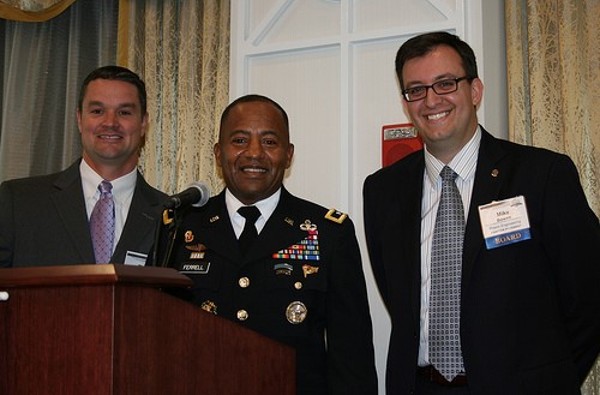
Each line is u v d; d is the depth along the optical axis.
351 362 1.93
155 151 3.61
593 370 2.66
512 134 2.88
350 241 2.07
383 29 2.69
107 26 3.84
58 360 1.08
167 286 1.19
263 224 2.07
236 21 2.97
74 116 3.81
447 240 1.94
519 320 1.82
